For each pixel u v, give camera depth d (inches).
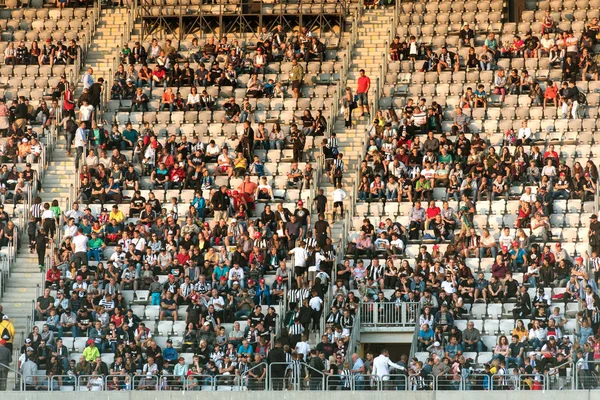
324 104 3361.2
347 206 3002.0
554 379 2169.0
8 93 3440.0
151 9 3735.2
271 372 2233.0
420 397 2188.7
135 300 2664.9
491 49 3427.7
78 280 2625.5
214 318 2549.2
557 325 2460.6
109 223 2859.3
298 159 3110.2
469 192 2925.7
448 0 3718.0
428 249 2810.0
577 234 2812.5
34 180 3036.4
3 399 2233.0
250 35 3678.6
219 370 2349.9
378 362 2242.9
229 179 3065.9
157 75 3472.0
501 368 2308.1
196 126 3287.4
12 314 2662.4
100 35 3715.6
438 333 2449.6
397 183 2974.9
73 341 2519.7
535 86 3277.6
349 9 3715.6
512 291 2586.1
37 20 3786.9
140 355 2415.1
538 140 3134.8
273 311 2508.6
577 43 3400.6
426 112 3174.2
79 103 3277.6
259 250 2726.4
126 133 3203.7
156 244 2768.2
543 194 2859.3
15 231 2842.0
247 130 3122.5
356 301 2600.9
